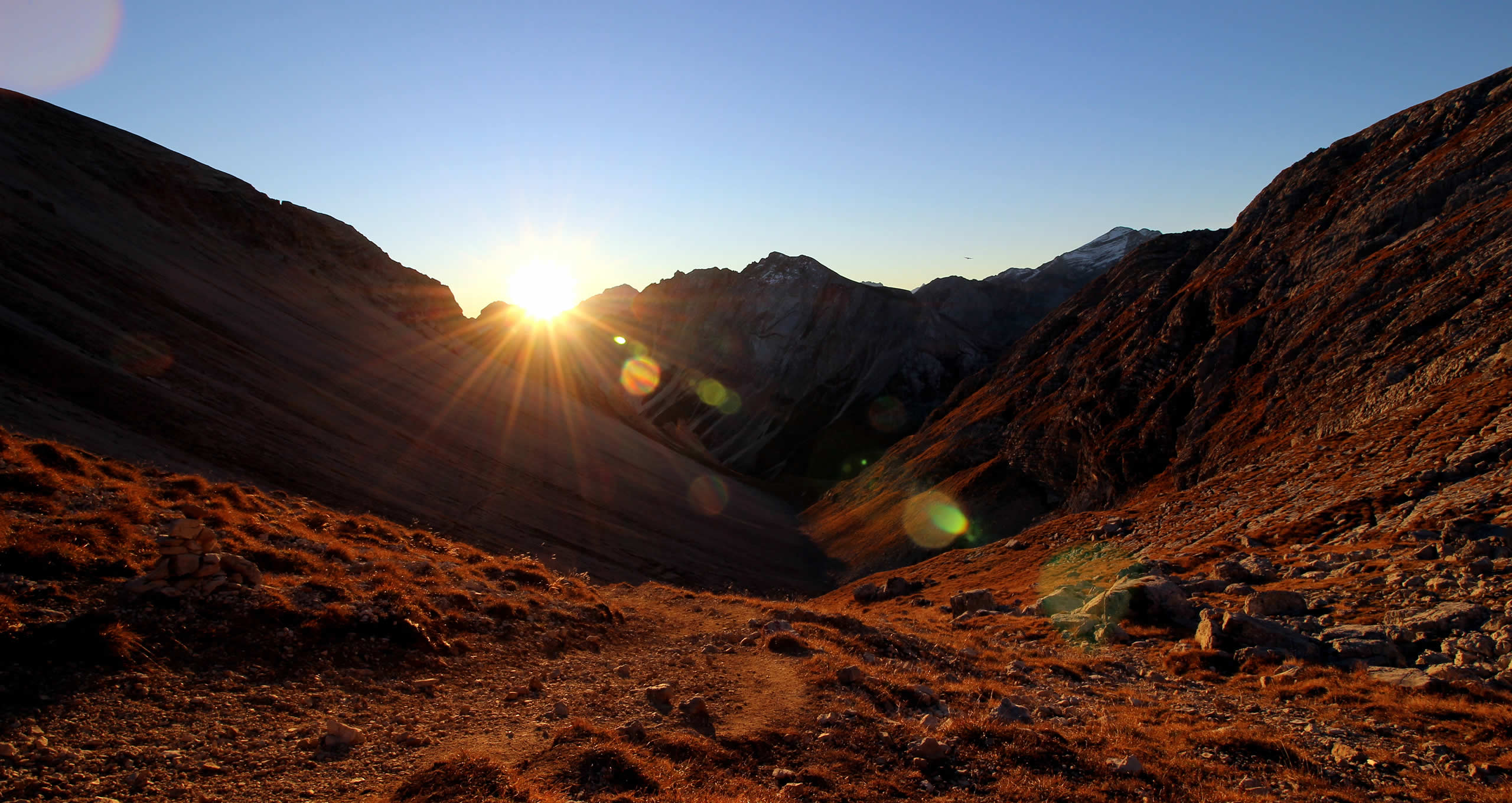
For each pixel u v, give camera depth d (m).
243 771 8.86
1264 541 34.66
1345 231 78.69
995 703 15.55
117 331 79.88
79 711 9.27
